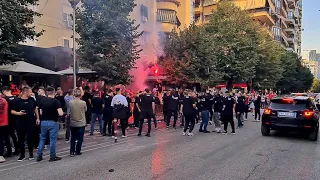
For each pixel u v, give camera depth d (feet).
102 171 20.27
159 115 59.57
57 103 23.54
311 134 34.24
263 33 117.91
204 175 19.52
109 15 47.83
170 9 101.35
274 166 22.26
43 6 61.46
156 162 22.81
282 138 35.91
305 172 20.76
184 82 71.72
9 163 22.75
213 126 47.65
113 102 33.76
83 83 58.08
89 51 46.78
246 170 20.93
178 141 32.63
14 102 23.27
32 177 18.97
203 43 72.64
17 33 36.88
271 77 126.52
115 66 48.01
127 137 35.32
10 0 35.70
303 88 224.33
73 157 24.62
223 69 94.38
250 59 96.12
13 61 39.06
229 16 101.86
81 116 25.30
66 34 66.95
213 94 49.60
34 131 24.17
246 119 63.31
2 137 23.34
